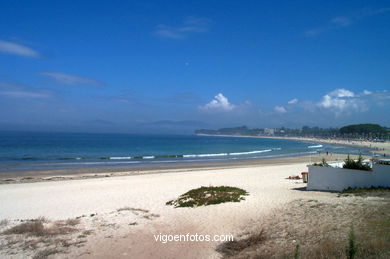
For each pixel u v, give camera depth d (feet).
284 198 54.39
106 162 158.81
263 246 30.58
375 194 48.39
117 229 39.52
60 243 33.96
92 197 65.87
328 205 42.47
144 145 345.72
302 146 440.04
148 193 69.31
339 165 69.41
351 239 22.98
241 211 46.57
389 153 278.67
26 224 39.91
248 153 257.34
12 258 29.81
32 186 82.33
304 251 26.68
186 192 65.26
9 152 208.44
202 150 284.00
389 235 27.40
